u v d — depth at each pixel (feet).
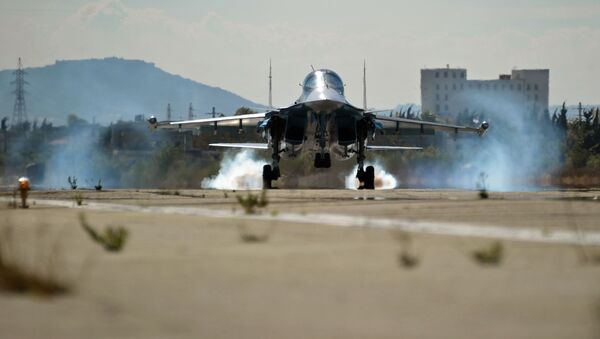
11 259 99.19
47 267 96.17
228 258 106.32
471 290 82.74
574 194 290.15
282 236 132.98
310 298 79.82
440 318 70.74
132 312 74.02
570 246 118.32
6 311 74.18
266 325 68.95
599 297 78.23
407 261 100.37
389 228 146.30
